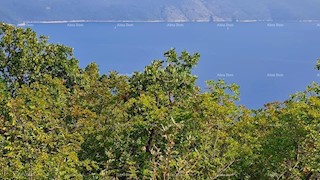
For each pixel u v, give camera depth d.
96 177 20.83
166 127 10.62
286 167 23.25
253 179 24.33
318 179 24.75
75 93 35.97
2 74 42.62
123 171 22.23
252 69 186.00
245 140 25.42
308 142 22.69
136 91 27.98
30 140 20.67
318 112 23.48
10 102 24.44
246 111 26.95
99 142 25.22
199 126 22.09
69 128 28.89
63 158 18.30
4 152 20.38
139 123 23.30
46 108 29.66
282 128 24.34
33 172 16.59
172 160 10.70
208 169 16.55
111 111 28.56
